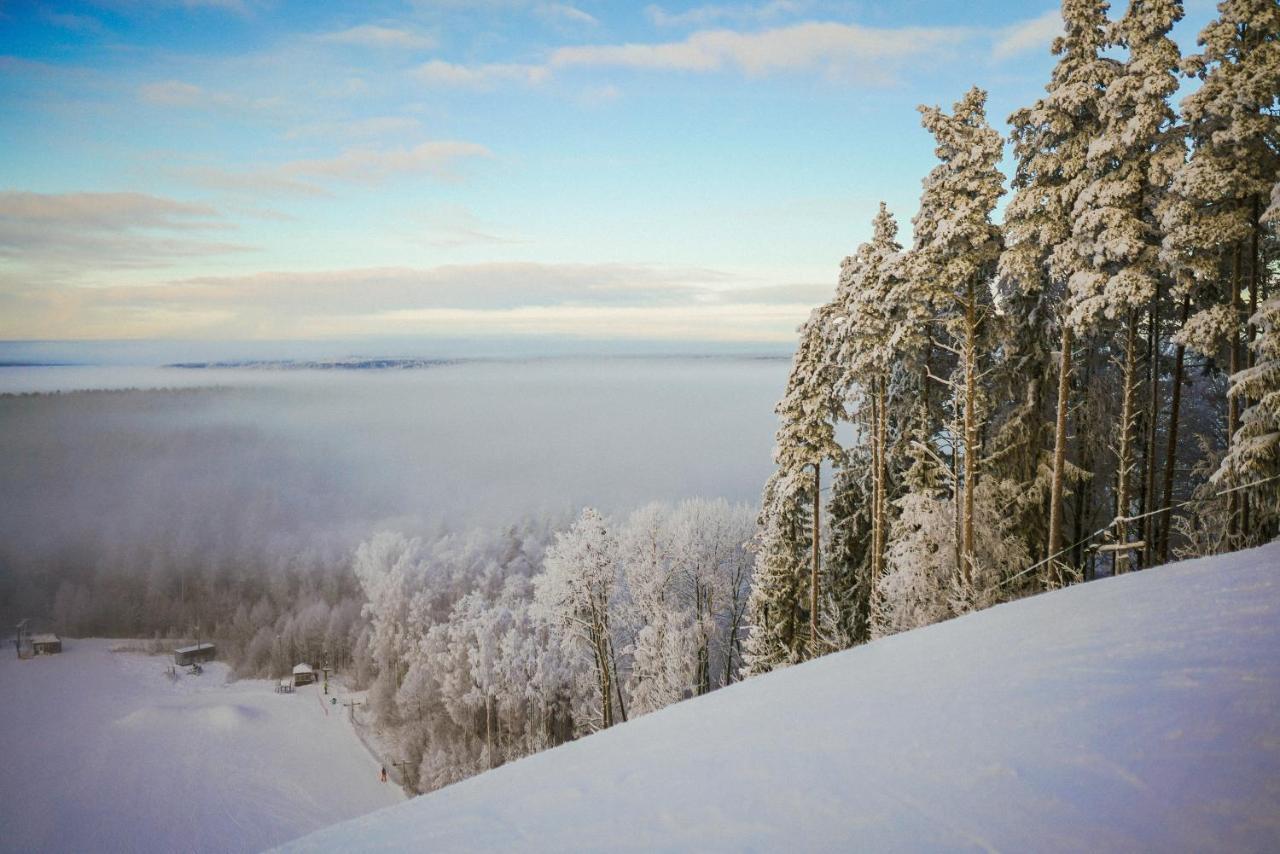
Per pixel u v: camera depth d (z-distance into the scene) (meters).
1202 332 16.95
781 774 6.12
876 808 5.07
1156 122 17.11
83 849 51.25
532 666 52.62
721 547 49.69
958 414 22.62
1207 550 18.64
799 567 27.91
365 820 7.32
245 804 56.16
